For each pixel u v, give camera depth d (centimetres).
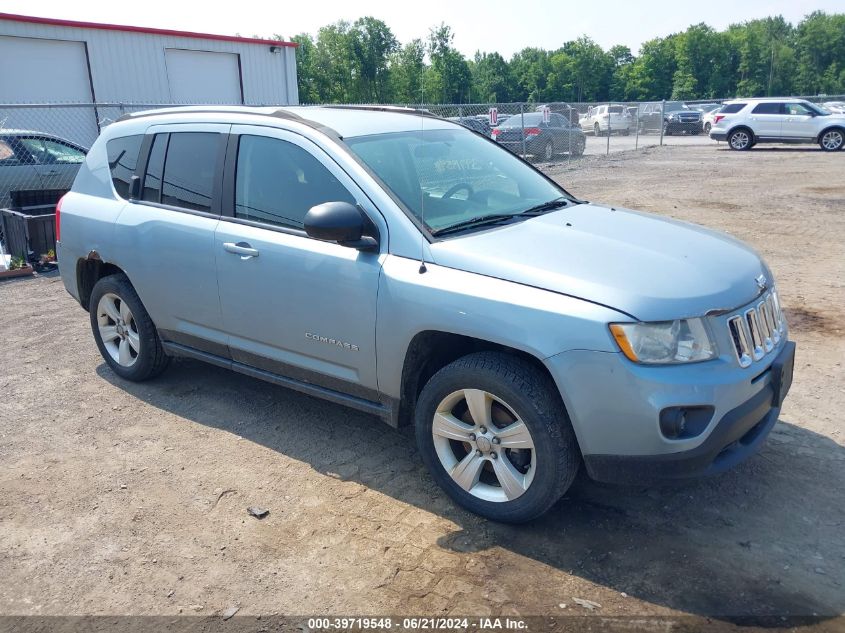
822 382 490
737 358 308
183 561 319
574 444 316
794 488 364
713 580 297
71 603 294
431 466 360
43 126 1833
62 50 1873
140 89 2033
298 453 417
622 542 324
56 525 348
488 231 364
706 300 305
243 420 462
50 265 952
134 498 371
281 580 305
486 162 446
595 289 303
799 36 10950
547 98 10906
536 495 320
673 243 359
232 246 412
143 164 482
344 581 303
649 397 288
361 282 358
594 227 379
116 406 487
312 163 390
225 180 429
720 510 347
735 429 301
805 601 283
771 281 361
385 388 367
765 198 1346
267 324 409
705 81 10719
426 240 347
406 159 401
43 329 671
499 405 333
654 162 2184
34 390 517
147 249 463
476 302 319
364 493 372
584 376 296
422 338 348
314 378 402
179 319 464
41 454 420
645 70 10844
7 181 1145
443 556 318
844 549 315
